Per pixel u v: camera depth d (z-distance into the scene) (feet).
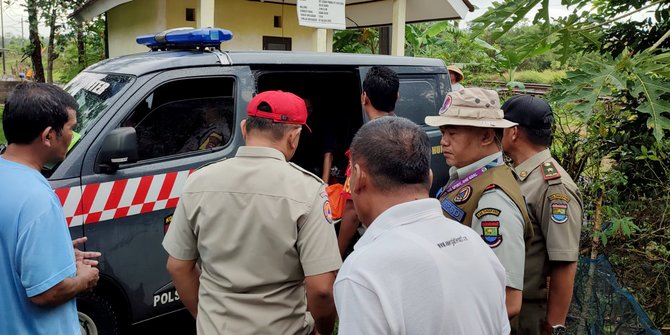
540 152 8.02
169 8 26.81
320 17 22.47
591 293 10.75
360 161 5.10
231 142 12.41
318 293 6.69
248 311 6.71
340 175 15.39
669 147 12.11
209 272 6.94
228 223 6.73
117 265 10.87
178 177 11.57
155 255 11.34
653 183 12.38
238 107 12.48
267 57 13.01
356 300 4.43
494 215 6.61
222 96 12.42
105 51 36.65
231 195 6.75
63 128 6.81
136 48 30.12
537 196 7.73
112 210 10.72
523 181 7.96
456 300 4.58
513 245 6.52
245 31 28.84
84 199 10.36
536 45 12.03
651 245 11.62
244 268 6.72
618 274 11.87
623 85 10.49
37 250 6.31
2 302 6.40
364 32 37.96
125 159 10.63
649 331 9.75
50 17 35.94
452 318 4.51
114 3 29.07
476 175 7.11
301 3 22.00
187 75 11.85
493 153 7.18
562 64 12.46
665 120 10.33
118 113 10.97
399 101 15.31
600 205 11.23
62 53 42.88
